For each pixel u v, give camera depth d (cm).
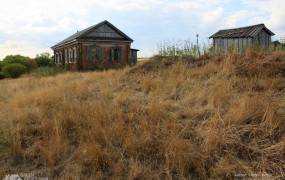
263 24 1430
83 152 388
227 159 345
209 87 587
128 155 384
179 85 658
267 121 393
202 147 375
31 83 1223
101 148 398
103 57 2494
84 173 358
